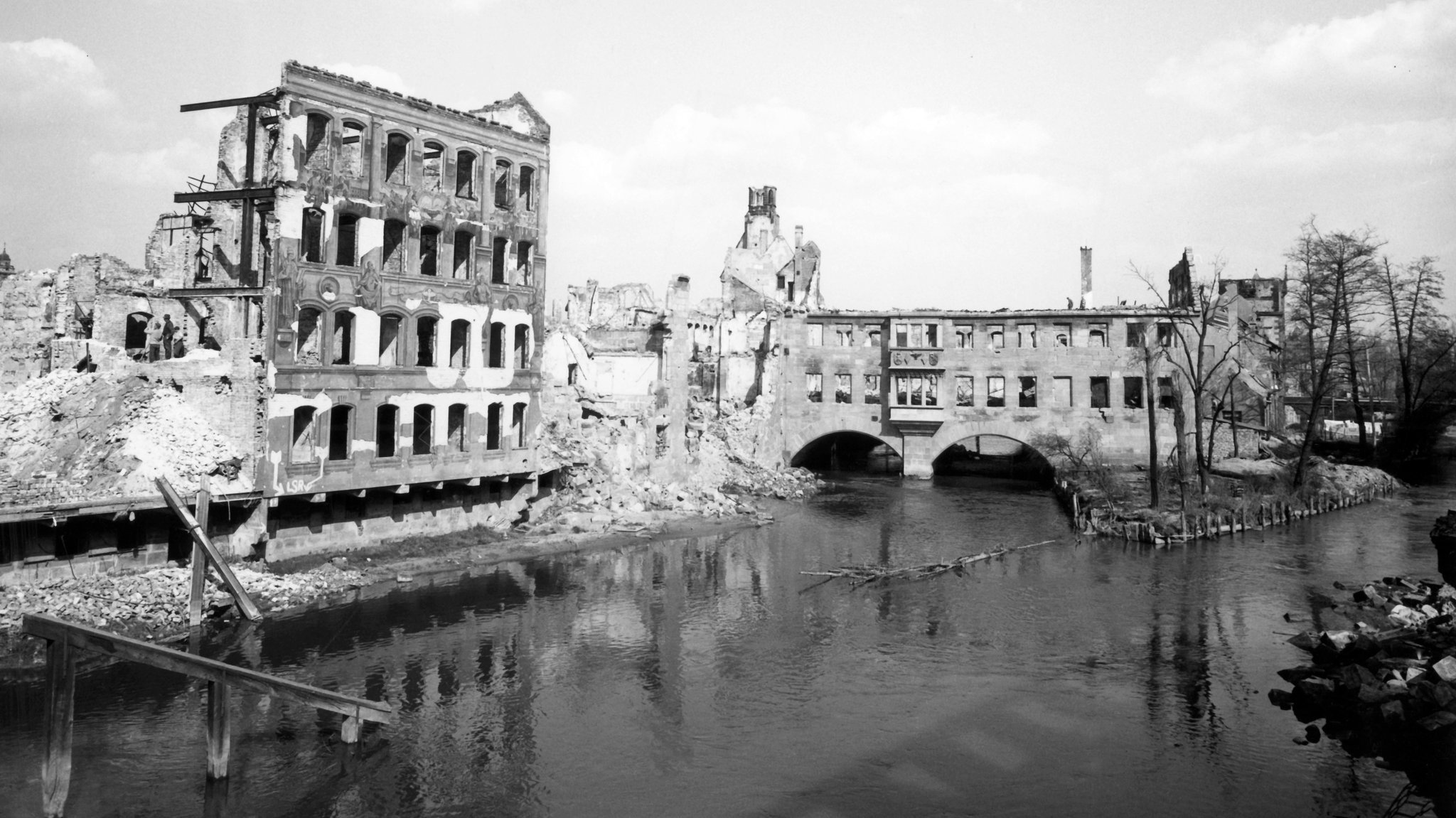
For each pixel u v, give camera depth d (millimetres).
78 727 22609
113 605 28750
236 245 40688
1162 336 67938
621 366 63375
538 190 45406
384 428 41312
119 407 33312
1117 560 43312
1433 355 72062
